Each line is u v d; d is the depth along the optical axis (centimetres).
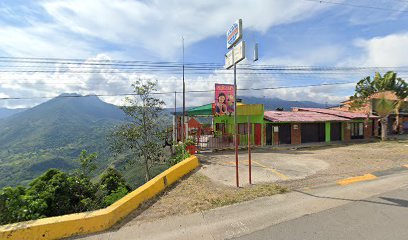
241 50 695
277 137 1988
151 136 1445
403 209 521
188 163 972
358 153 1458
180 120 1889
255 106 1942
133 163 1459
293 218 491
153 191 657
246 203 592
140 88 1412
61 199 612
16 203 493
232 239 416
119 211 512
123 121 1446
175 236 436
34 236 421
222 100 1834
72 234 445
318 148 1838
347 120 2316
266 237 415
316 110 2812
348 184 749
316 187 722
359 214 499
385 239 393
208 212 542
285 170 997
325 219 479
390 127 3011
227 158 1351
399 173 884
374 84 2811
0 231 406
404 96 2822
